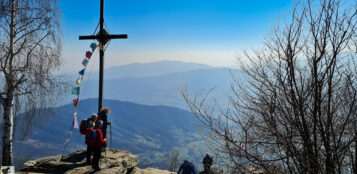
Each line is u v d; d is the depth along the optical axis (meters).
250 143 2.48
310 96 2.38
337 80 2.35
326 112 2.38
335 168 2.28
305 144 2.34
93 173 6.21
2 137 9.35
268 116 2.46
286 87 2.42
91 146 6.89
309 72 2.46
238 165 2.41
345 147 2.23
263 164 2.38
